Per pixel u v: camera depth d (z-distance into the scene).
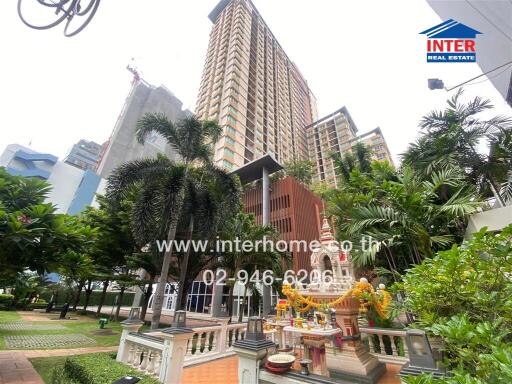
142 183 11.04
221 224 11.22
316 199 28.42
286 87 58.47
